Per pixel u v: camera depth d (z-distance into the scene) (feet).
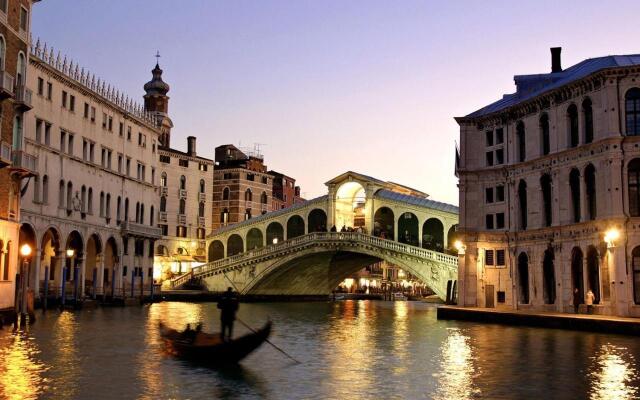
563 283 122.62
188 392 49.80
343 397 48.70
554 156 124.98
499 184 140.97
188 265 265.95
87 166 172.35
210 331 104.17
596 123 114.52
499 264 139.74
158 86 286.46
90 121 174.91
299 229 252.01
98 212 178.40
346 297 296.51
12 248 108.27
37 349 71.51
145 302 187.83
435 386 53.21
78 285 160.15
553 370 61.21
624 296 106.93
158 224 262.47
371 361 67.46
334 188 234.17
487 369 61.98
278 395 49.14
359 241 204.44
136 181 202.08
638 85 110.22
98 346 75.97
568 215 121.60
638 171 109.29
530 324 113.39
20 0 109.91
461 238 143.02
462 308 133.59
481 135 145.28
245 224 262.88
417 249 192.13
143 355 68.85
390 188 244.22
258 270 226.38
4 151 100.58
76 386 51.13
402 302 263.29
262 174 306.76
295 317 147.54
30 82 146.82
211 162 284.20
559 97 124.67
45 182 152.46
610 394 50.06
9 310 103.55
